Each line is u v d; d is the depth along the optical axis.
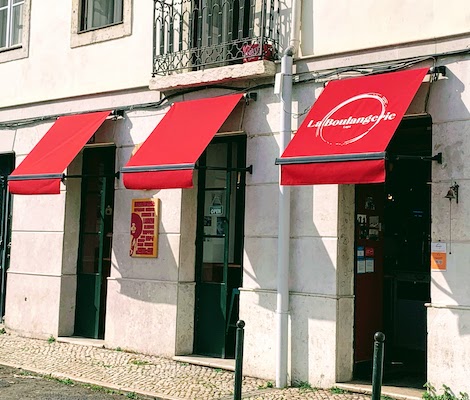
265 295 8.14
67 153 9.52
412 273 8.93
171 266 9.09
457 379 6.71
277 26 8.45
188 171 7.78
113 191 10.26
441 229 6.96
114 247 9.73
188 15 9.32
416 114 7.25
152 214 9.33
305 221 7.92
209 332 9.03
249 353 8.22
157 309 9.16
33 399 7.11
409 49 7.35
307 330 7.76
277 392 7.42
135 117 9.76
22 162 10.09
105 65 10.23
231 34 8.83
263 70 8.22
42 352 9.44
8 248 11.54
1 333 10.91
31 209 10.80
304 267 7.88
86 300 10.38
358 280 8.00
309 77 8.05
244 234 8.44
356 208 8.01
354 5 7.83
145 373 8.19
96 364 8.66
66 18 10.81
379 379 5.21
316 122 7.34
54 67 10.87
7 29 11.81
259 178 8.36
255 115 8.50
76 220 10.52
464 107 6.91
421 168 8.67
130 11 9.98
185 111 8.84
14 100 11.39
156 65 9.51
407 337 9.09
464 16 7.05
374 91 7.20
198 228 9.29
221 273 9.02
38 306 10.53
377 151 6.51
